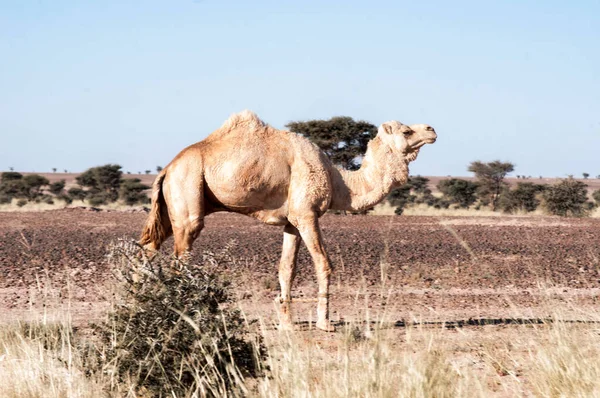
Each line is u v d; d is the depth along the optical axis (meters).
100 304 23.20
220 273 13.85
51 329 16.45
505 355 15.81
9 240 43.50
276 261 34.06
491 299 25.19
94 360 13.05
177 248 19.59
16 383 12.48
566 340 14.39
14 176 147.25
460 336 18.27
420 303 24.39
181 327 12.84
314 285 27.89
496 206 103.62
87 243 42.00
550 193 83.31
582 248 41.56
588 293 26.67
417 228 54.22
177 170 19.56
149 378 12.66
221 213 69.62
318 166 19.78
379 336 12.47
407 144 21.16
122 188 125.94
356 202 20.88
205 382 12.45
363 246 41.16
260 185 19.48
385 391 11.16
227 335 12.78
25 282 27.72
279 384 11.83
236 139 19.69
